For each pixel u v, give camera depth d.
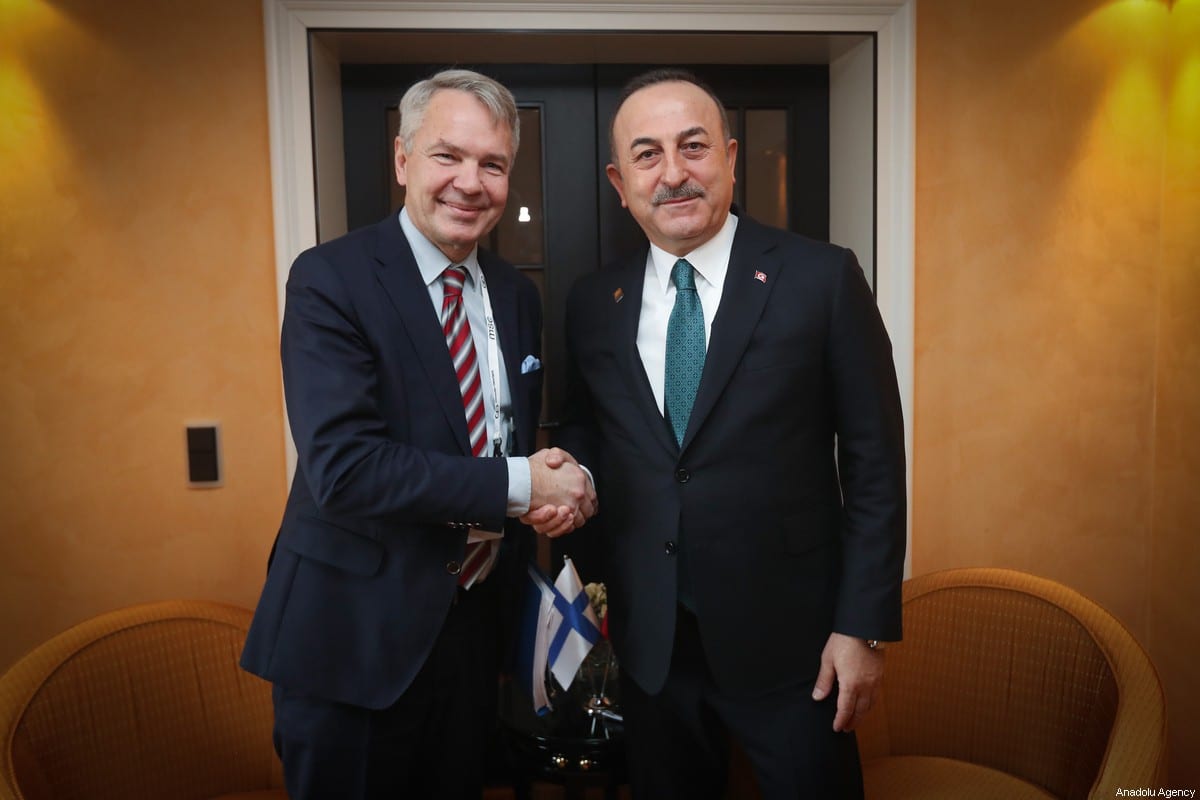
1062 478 2.22
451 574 1.45
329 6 1.98
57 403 2.01
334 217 2.17
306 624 1.41
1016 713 1.84
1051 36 2.12
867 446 1.48
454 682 1.56
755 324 1.48
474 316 1.58
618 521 1.59
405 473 1.33
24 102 1.94
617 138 1.58
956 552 2.22
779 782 1.49
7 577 2.03
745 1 2.04
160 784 1.79
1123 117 2.15
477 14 2.02
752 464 1.49
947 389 2.17
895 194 2.12
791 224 2.37
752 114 2.34
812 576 1.51
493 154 1.44
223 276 2.02
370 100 2.25
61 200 1.97
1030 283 2.17
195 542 2.07
